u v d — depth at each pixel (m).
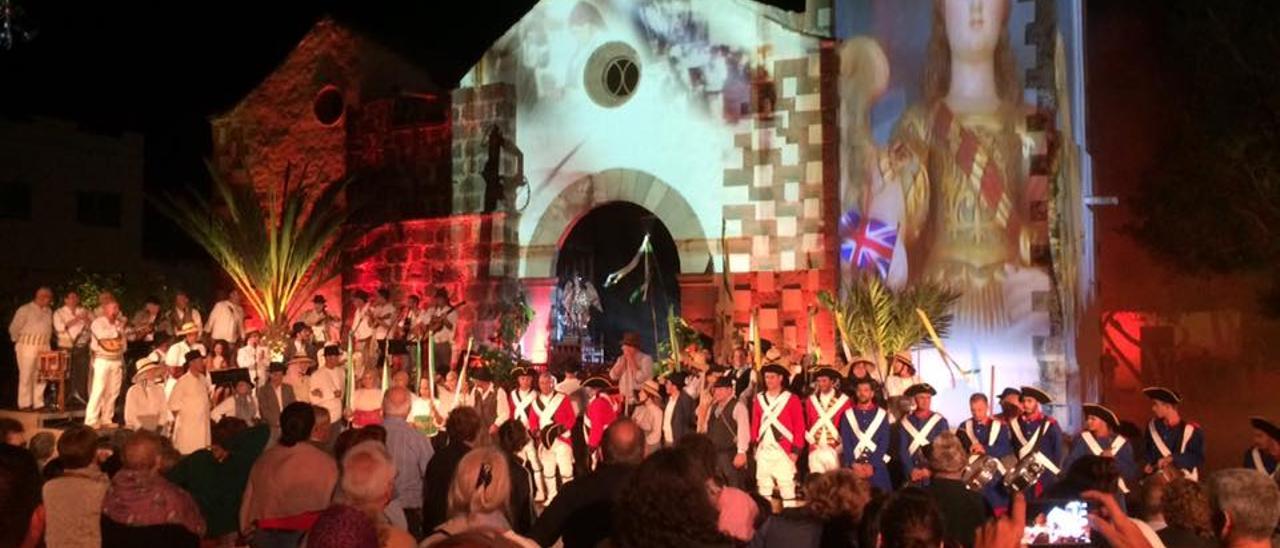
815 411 16.86
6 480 4.66
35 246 35.53
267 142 28.70
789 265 24.05
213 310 24.00
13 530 4.67
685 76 25.19
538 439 18.98
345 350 23.88
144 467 8.11
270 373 19.34
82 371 22.66
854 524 8.06
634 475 5.63
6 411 21.95
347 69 28.28
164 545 7.97
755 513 8.57
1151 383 36.47
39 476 4.92
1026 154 22.08
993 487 13.27
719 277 24.61
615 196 25.66
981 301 22.09
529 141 26.48
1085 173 26.58
